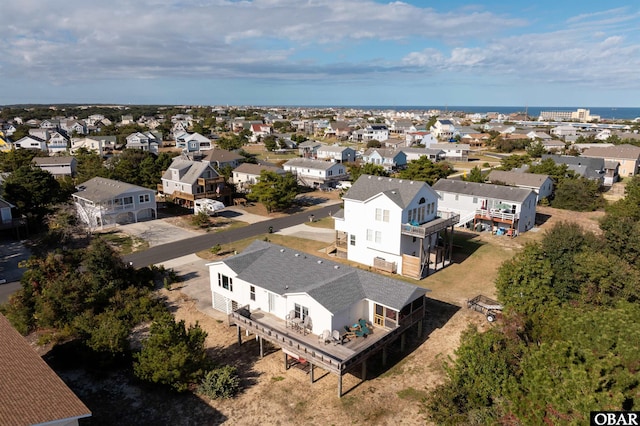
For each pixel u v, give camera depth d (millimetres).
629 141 122000
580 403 13008
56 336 25797
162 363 20922
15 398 14281
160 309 29984
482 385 18531
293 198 63031
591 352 15203
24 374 16062
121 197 52594
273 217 58094
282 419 19906
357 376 23328
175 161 71875
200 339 22859
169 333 21641
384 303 24141
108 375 23297
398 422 19656
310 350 21703
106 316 27703
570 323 18250
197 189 62406
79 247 44188
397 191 38875
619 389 13648
